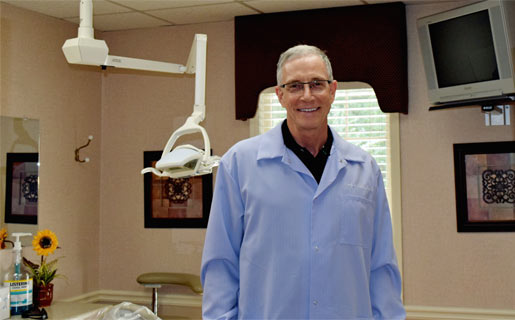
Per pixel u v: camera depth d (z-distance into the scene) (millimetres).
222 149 3975
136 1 3479
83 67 4086
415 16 3594
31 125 3488
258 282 1474
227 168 1547
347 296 1466
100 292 4215
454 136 3521
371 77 3549
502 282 3416
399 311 1577
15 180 3340
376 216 1599
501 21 2984
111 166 4250
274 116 3902
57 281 3807
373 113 3711
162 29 4145
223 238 1515
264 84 3764
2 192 3230
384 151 3691
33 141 3496
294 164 1510
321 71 1428
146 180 4121
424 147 3578
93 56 1976
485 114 3467
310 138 1510
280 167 1521
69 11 3637
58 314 3025
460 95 3227
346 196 1514
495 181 3430
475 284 3465
